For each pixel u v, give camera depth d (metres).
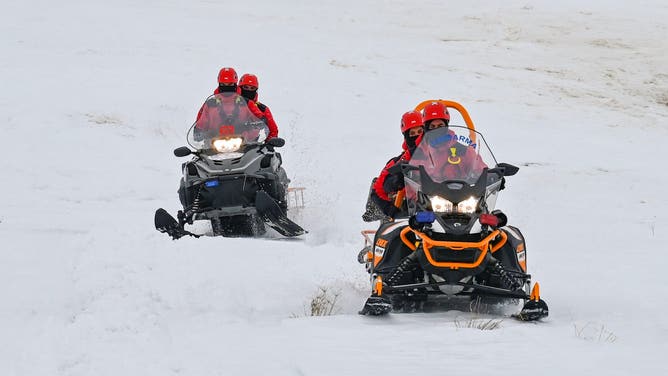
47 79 82.94
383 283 22.62
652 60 120.44
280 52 112.81
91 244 25.28
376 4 156.88
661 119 94.94
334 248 32.31
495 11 151.88
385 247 23.42
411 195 23.69
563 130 85.44
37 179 48.25
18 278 22.47
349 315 21.14
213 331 18.73
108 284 21.70
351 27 136.50
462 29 137.88
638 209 50.16
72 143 59.44
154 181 50.81
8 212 38.38
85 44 105.69
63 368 15.77
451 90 100.19
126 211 41.25
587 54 123.38
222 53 107.69
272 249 29.48
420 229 22.19
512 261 22.81
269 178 37.06
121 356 16.27
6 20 119.94
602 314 21.84
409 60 115.19
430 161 23.70
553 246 36.88
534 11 152.25
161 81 87.75
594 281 27.72
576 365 15.59
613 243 37.69
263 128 38.56
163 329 18.80
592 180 60.97
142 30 119.19
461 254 21.62
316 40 124.31
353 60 112.38
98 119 67.75
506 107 94.44
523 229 42.22
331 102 87.62
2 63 89.88
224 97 38.69
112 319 18.80
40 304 20.09
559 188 57.41
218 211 35.81
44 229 33.34
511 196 53.81
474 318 20.86
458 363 15.74
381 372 15.05
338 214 43.34
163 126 69.19
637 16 149.25
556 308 23.14
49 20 121.94
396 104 90.12
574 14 149.75
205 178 36.12
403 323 20.00
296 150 66.12
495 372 15.07
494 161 24.25
